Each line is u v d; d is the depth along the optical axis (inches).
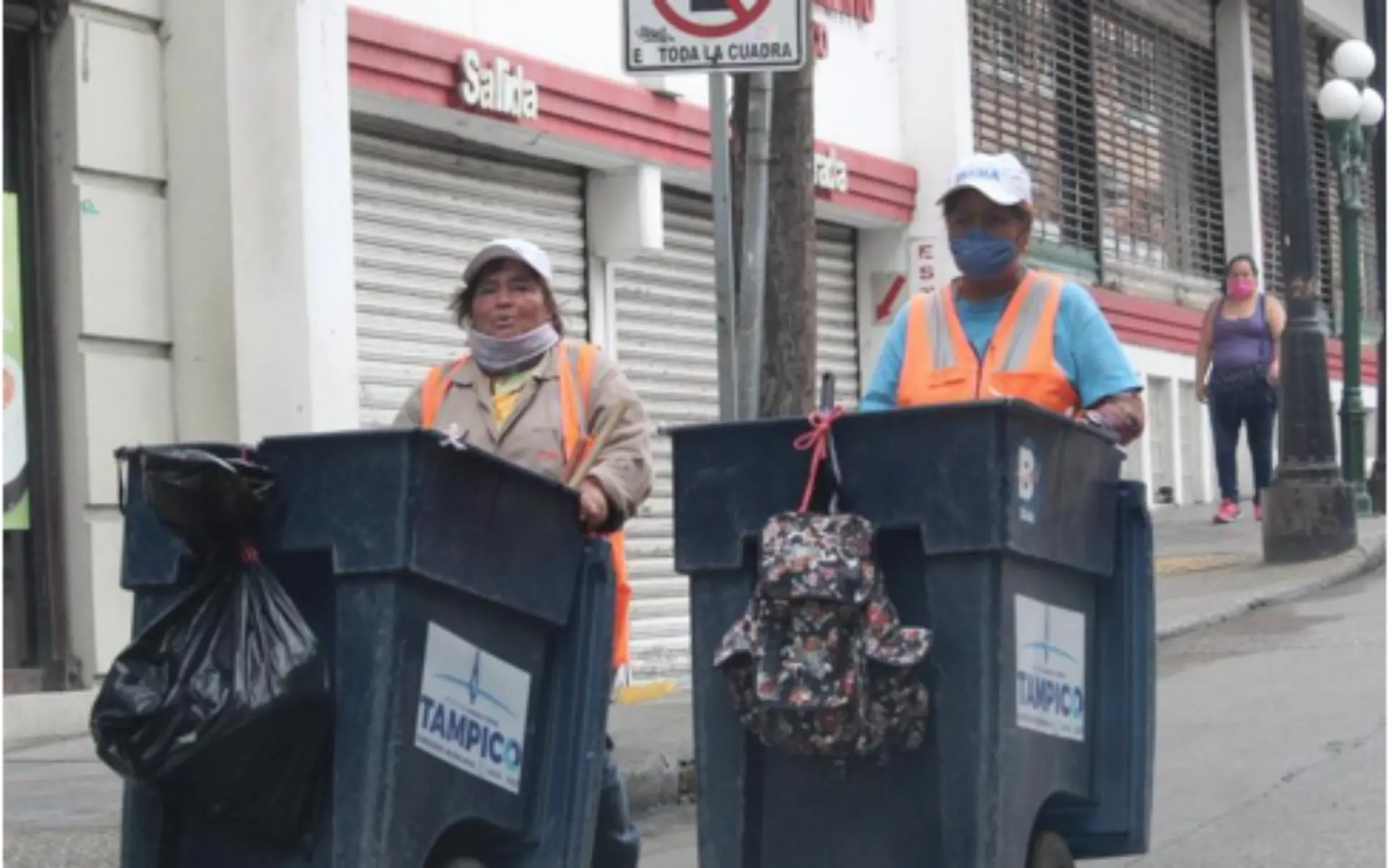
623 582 252.4
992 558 217.2
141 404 443.5
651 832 361.1
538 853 235.8
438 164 530.3
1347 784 350.3
